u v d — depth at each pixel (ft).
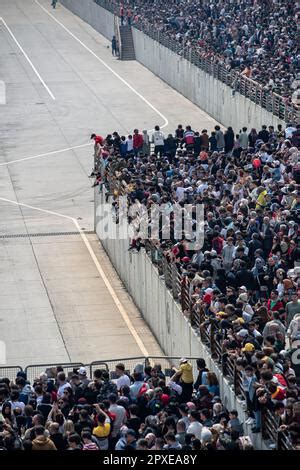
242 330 286.46
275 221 363.15
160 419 253.44
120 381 279.69
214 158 453.99
